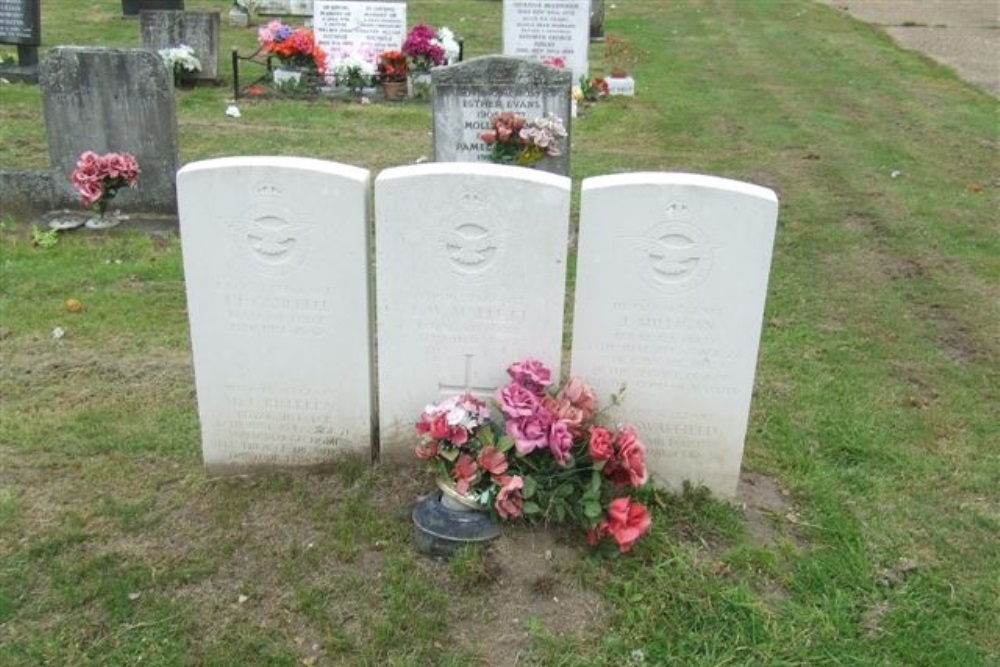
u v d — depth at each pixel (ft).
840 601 12.22
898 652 11.55
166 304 21.13
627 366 13.64
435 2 74.23
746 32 64.64
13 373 17.81
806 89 47.34
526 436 12.44
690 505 13.80
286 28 42.78
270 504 13.93
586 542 12.74
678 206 12.62
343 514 13.61
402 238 13.06
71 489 14.26
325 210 13.06
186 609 11.96
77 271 22.67
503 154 25.98
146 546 13.03
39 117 36.27
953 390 18.11
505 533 12.76
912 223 27.66
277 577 12.48
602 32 61.31
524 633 11.57
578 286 13.23
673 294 13.09
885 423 16.78
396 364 13.84
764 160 34.50
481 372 13.79
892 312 21.62
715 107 42.52
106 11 62.03
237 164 12.94
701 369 13.52
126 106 25.45
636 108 41.57
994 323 21.15
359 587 12.29
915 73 52.31
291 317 13.70
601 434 12.39
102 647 11.38
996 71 53.83
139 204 26.48
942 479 15.15
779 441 16.02
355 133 36.14
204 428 14.47
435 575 12.46
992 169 34.09
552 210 12.76
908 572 12.92
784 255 25.04
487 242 12.98
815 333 20.39
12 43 41.78
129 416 16.39
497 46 57.47
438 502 13.05
